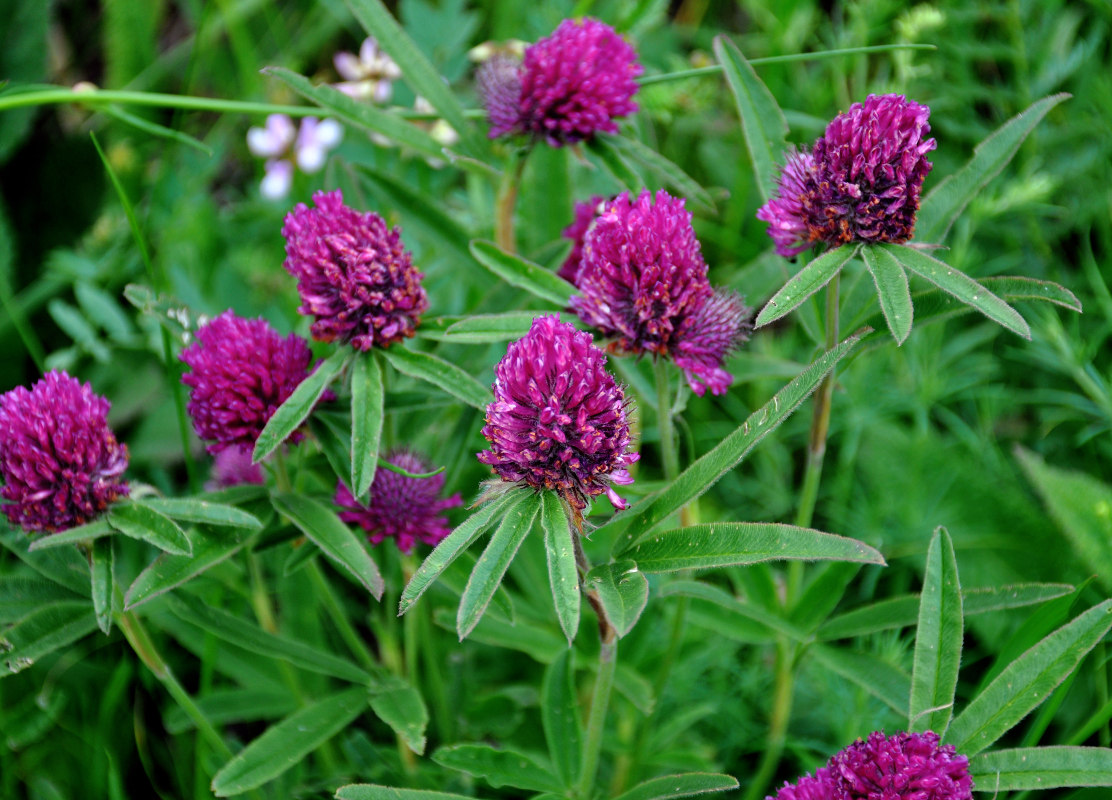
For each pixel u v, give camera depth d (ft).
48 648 1.57
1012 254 2.08
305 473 1.73
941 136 2.23
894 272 1.48
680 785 1.49
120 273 2.19
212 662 1.79
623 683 1.73
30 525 1.53
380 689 1.65
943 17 2.01
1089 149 2.10
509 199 1.77
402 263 1.57
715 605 1.75
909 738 1.42
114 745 1.82
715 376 1.55
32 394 1.52
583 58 1.71
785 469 2.06
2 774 1.80
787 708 1.74
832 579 1.69
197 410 1.57
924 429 1.97
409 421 1.74
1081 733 1.62
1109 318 1.94
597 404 1.41
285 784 1.78
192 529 1.56
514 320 1.58
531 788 1.59
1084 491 1.82
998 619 1.88
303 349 1.59
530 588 1.88
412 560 1.66
